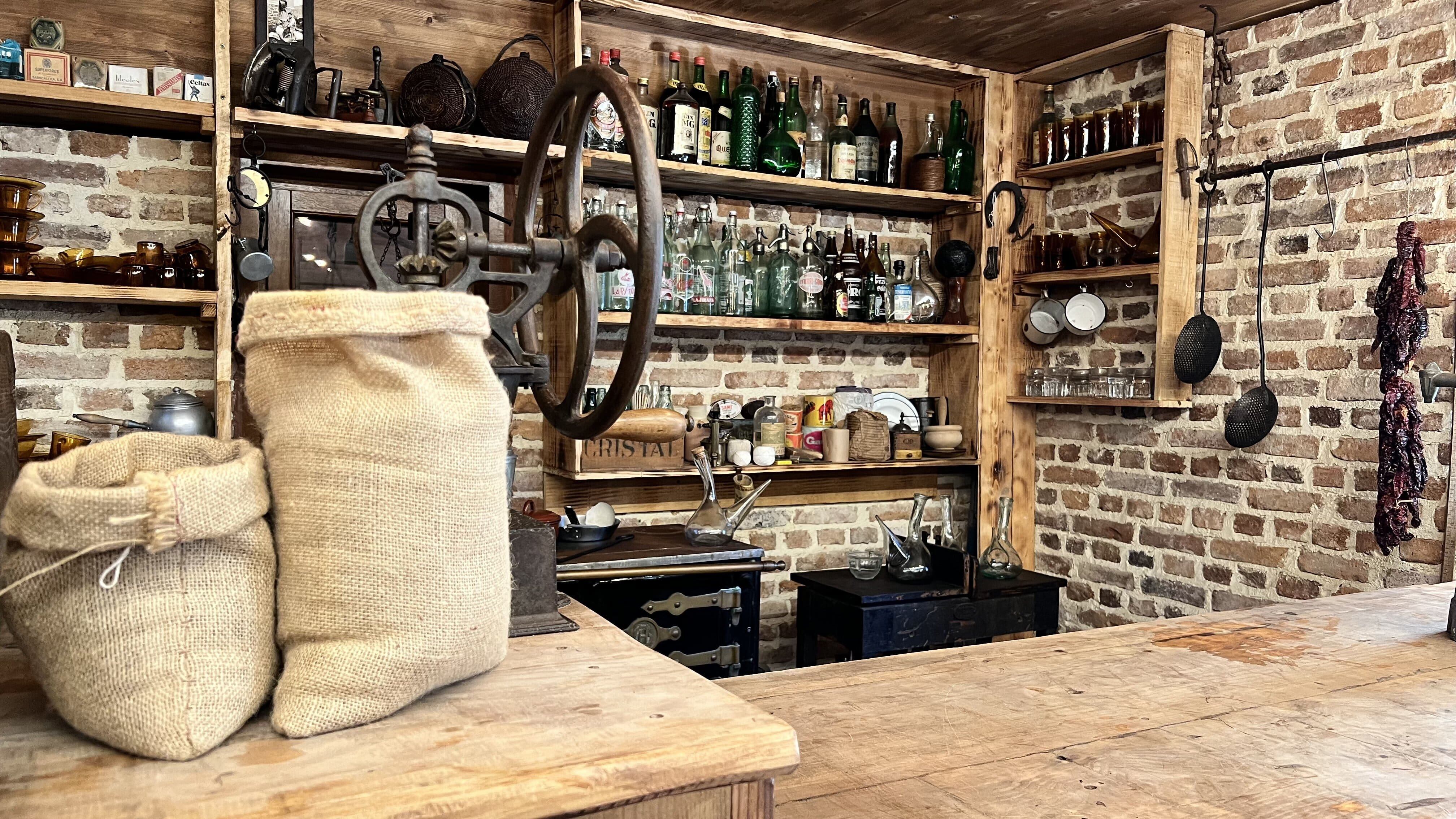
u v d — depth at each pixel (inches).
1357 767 40.5
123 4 97.4
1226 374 119.0
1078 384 131.4
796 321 123.5
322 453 28.6
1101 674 52.1
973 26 120.6
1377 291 98.7
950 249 137.9
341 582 28.5
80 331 98.7
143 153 100.7
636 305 34.7
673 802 28.2
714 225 129.8
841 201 134.9
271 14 100.0
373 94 101.2
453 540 29.9
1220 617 65.2
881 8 115.0
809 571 137.5
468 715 30.1
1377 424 103.3
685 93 118.4
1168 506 126.3
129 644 26.5
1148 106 124.8
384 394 29.2
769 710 46.2
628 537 111.8
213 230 103.2
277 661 29.8
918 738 42.9
